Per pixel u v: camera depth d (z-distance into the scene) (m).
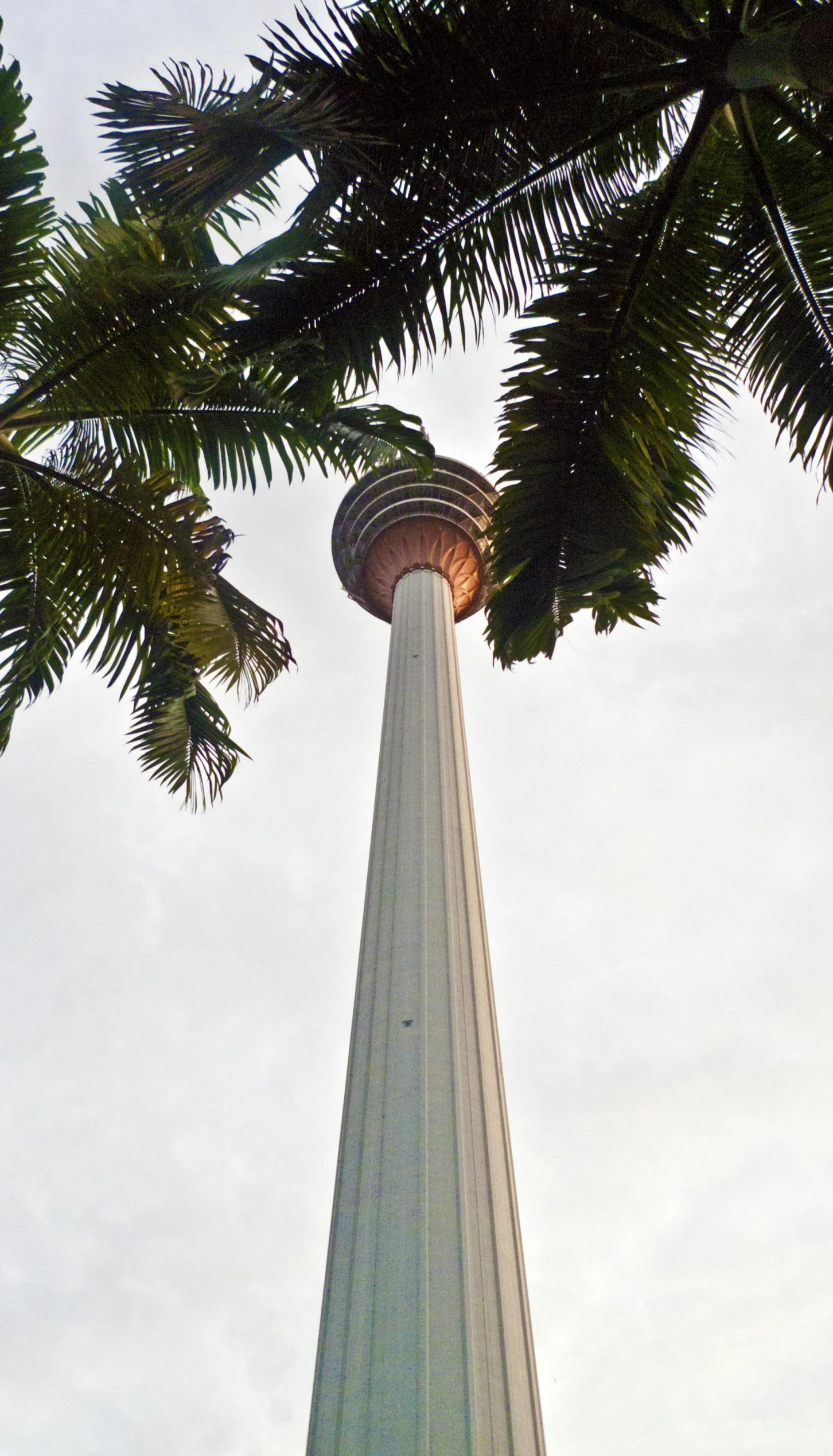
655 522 7.51
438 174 6.50
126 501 9.17
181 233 8.77
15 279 8.23
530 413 7.36
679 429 7.32
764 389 7.18
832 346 6.93
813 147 6.95
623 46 6.36
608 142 7.20
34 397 8.63
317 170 6.38
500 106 6.26
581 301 7.18
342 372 7.30
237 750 10.98
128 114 5.97
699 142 6.19
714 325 7.21
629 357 7.27
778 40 5.29
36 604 9.13
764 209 7.09
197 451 9.46
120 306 8.41
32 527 9.00
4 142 7.91
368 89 6.14
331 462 9.54
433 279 7.03
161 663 10.46
